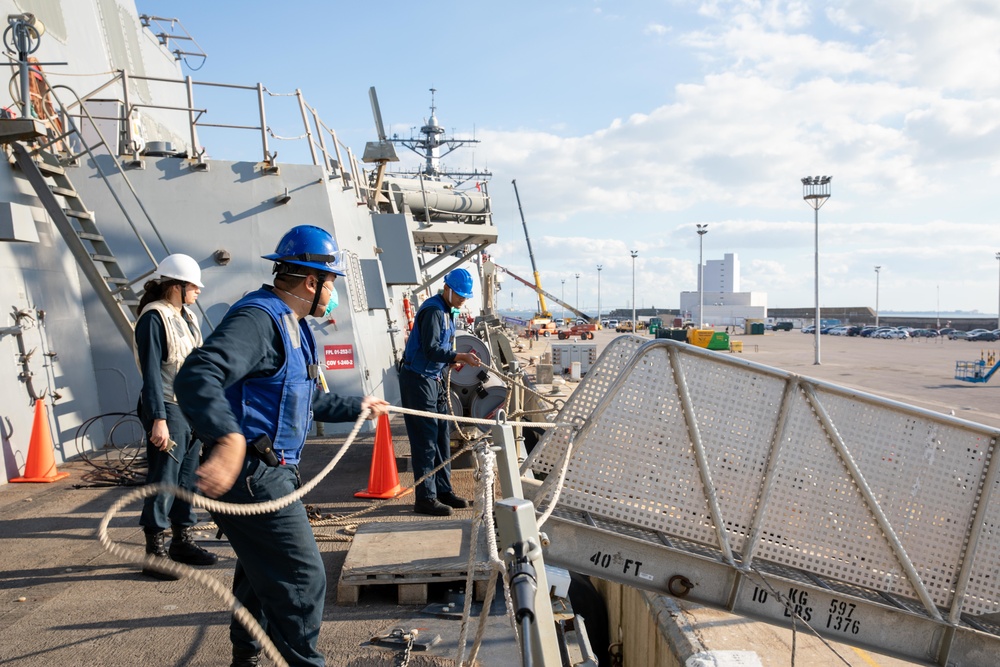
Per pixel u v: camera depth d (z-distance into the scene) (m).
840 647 4.37
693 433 4.30
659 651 4.82
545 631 2.23
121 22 12.34
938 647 4.30
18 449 7.45
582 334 66.88
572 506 4.30
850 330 95.62
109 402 9.02
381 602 4.29
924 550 4.34
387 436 6.76
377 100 14.70
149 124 12.62
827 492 4.33
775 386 4.34
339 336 9.73
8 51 8.57
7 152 7.78
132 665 3.45
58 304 8.39
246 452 2.60
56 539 5.39
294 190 9.49
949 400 24.03
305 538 2.72
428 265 20.31
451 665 3.49
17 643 3.67
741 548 4.32
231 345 2.42
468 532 4.96
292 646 2.70
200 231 9.23
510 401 9.55
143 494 1.75
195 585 4.49
